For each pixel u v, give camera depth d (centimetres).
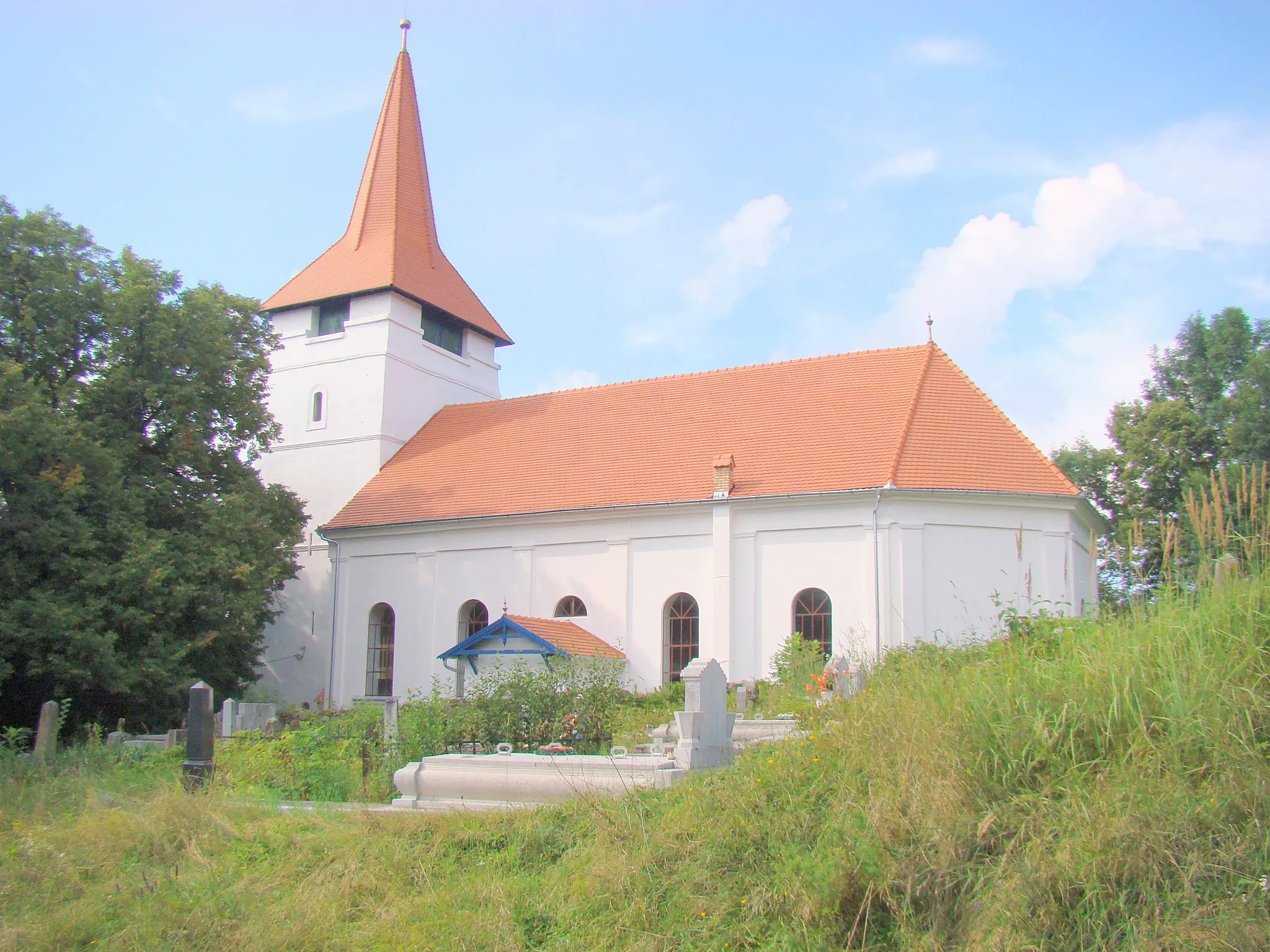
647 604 3269
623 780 1309
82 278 3066
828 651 2983
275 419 4325
